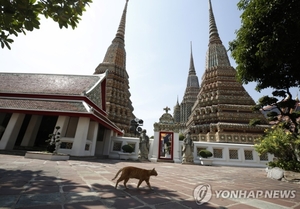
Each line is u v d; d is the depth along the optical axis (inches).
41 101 545.3
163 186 187.9
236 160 669.3
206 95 1381.6
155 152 697.0
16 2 132.3
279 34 232.5
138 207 113.8
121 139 719.7
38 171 215.9
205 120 1253.1
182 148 717.9
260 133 1077.1
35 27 144.7
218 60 1535.4
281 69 327.3
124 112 1425.9
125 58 1851.6
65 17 159.5
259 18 260.5
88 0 156.7
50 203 108.9
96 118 511.5
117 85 1470.2
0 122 573.6
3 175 180.4
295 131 387.9
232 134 1056.2
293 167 306.0
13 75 738.2
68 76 772.0
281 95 423.2
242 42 311.6
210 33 1822.1
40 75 758.5
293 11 221.1
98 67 1552.7
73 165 304.0
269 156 672.4
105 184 174.2
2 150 449.1
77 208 103.5
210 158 675.4
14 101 534.0
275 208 129.7
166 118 765.9
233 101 1242.0
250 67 326.3
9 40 157.8
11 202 106.0
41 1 150.0
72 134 593.3
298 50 258.1
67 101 550.0
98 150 684.1
